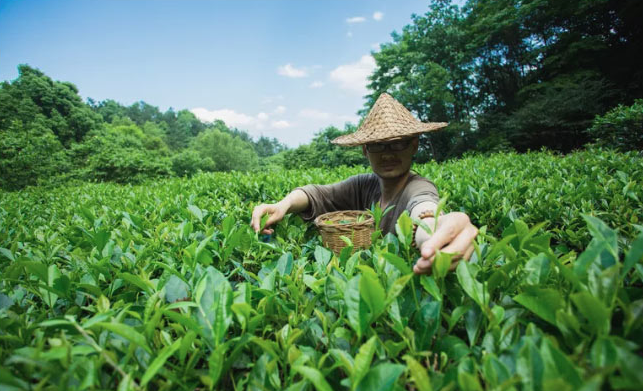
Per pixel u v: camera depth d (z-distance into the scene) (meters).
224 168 69.19
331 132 30.22
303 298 1.12
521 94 22.70
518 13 21.09
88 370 0.73
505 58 25.33
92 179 20.45
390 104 2.33
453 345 0.80
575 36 20.53
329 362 0.83
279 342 0.89
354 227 1.84
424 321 0.84
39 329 0.98
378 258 1.06
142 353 0.84
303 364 0.79
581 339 0.73
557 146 18.66
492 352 0.78
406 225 1.08
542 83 21.08
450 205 2.66
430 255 0.91
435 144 25.70
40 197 5.59
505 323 0.85
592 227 0.80
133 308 1.06
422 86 23.81
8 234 2.15
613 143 9.91
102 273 1.29
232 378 0.81
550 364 0.59
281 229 2.15
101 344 0.86
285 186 4.08
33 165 17.47
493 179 3.14
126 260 1.40
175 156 38.44
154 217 2.38
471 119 24.34
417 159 26.25
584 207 2.05
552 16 21.39
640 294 0.86
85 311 1.23
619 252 1.35
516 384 0.63
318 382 0.65
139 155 22.06
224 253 1.46
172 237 1.81
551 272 1.01
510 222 1.77
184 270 1.25
